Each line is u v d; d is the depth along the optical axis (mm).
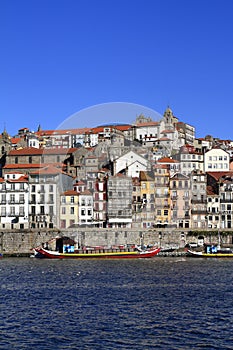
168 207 184500
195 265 136125
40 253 162750
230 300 79625
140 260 153375
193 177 195875
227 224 199500
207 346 55844
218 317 68000
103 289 91312
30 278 107812
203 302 78125
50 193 180125
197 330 61781
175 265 136250
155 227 180750
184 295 84375
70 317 68438
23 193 188375
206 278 106250
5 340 58031
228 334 60094
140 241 174125
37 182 185000
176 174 191750
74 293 87062
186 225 191875
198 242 182250
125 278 107000
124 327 63281
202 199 195625
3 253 174500
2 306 75688
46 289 91625
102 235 169125
